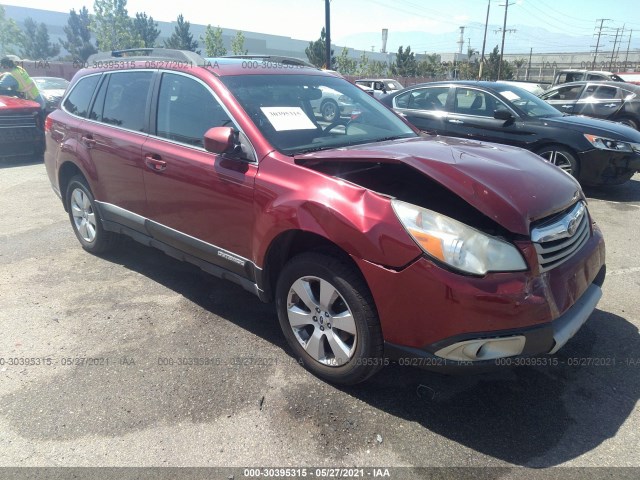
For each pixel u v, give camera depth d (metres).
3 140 9.16
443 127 7.96
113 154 4.02
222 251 3.31
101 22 35.59
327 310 2.77
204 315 3.69
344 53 40.62
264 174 2.97
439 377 2.96
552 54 86.12
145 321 3.59
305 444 2.44
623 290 4.13
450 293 2.29
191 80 3.57
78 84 4.78
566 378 2.96
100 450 2.40
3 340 3.33
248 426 2.55
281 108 3.39
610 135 6.77
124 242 4.85
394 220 2.43
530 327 2.34
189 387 2.85
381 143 3.37
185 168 3.40
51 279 4.30
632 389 2.86
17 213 6.26
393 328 2.48
